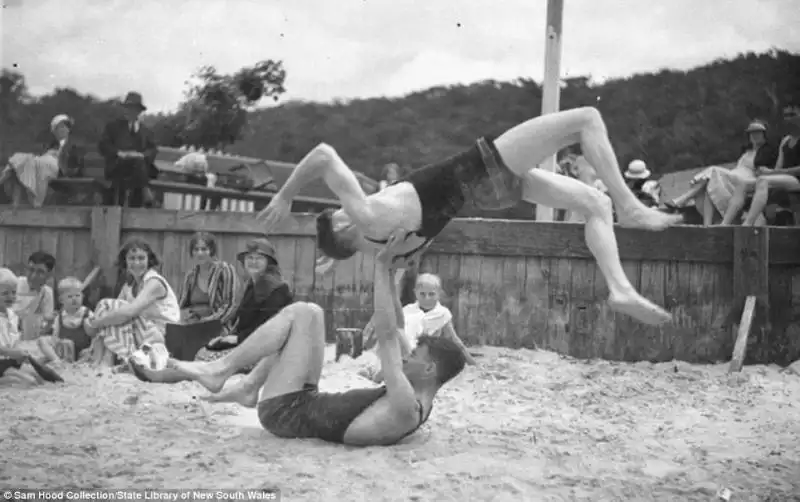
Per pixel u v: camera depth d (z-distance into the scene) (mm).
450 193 5148
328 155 5172
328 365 8195
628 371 8383
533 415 6410
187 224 9148
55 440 5137
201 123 12695
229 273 8102
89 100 12484
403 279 8938
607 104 14188
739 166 9719
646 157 13695
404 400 4934
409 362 5160
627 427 6078
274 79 13117
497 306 9164
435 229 5180
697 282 8898
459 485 4344
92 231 9141
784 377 8172
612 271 5180
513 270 9133
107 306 7812
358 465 4664
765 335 8766
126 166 9633
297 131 14195
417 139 14711
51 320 8516
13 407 6102
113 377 7316
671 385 7789
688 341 8898
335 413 5094
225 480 4336
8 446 4949
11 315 7234
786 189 9195
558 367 8398
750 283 8742
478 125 15195
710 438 5762
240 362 5332
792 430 6043
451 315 8914
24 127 12273
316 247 9219
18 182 9836
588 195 5289
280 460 4738
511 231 9055
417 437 5352
